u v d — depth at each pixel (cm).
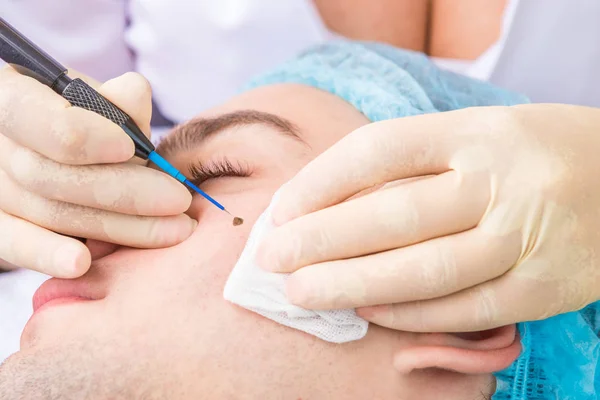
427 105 96
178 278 74
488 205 68
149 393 67
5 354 120
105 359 69
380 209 69
